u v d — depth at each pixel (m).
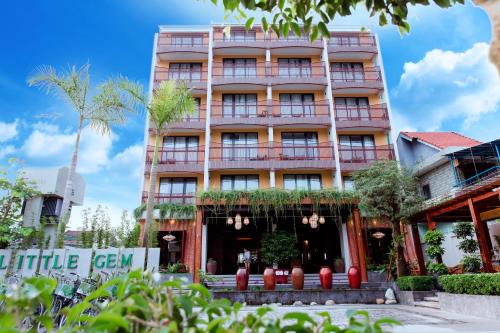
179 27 23.00
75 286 6.69
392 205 12.85
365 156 20.00
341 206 14.36
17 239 10.42
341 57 22.69
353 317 1.27
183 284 1.39
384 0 2.89
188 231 17.11
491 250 13.12
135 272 1.38
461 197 10.34
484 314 7.45
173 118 13.22
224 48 21.97
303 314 1.28
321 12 2.98
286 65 22.52
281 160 19.38
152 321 1.17
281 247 14.75
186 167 19.16
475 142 17.31
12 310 1.14
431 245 11.28
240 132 20.88
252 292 11.20
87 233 11.86
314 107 21.50
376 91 21.73
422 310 9.08
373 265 14.69
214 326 1.21
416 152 19.06
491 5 1.52
